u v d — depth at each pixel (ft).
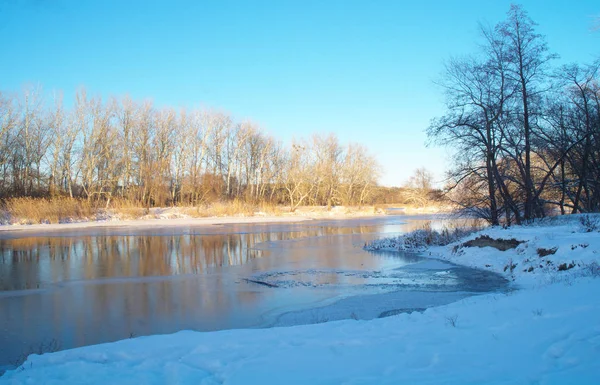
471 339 21.01
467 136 79.36
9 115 163.02
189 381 17.26
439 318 25.86
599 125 74.54
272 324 35.63
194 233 120.98
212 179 199.11
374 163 242.17
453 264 65.46
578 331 19.98
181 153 206.39
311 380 16.75
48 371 18.83
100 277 57.93
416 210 226.17
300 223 159.94
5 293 48.75
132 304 43.39
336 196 242.37
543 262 51.37
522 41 75.00
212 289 49.98
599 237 51.16
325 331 24.32
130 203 174.91
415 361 18.42
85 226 140.97
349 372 17.48
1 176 163.63
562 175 81.76
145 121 186.09
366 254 78.69
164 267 65.77
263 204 208.23
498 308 26.35
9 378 18.34
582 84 77.66
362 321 27.02
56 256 77.71
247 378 17.10
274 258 74.49
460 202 84.94
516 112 75.56
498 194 81.56
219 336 23.93
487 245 67.92
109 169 176.55
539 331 20.97
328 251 83.25
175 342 22.94
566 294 27.32
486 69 76.18
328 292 47.73
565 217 70.28
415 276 56.49
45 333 34.53
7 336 33.76
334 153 237.66
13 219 144.36
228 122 222.69
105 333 34.40
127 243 97.30
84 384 17.29
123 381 17.51
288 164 230.27
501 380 15.85
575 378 15.52
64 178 178.91
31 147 171.63
